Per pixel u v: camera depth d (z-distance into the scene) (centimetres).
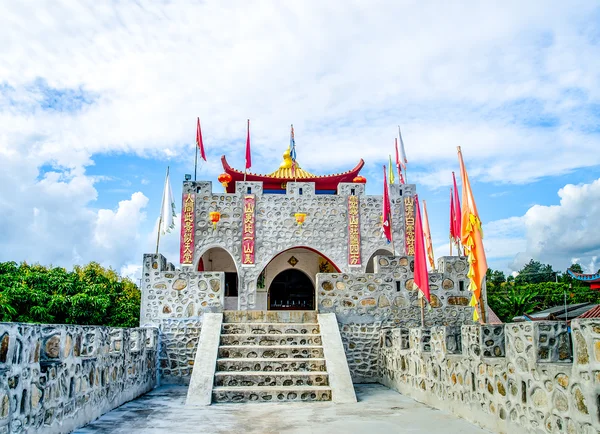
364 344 1340
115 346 926
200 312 1330
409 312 1366
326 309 1351
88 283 2405
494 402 680
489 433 686
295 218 2106
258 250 2073
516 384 620
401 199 2153
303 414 849
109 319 2228
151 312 1330
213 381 1021
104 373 841
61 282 2158
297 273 2491
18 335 528
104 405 841
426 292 1162
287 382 1042
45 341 633
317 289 1360
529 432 587
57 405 637
